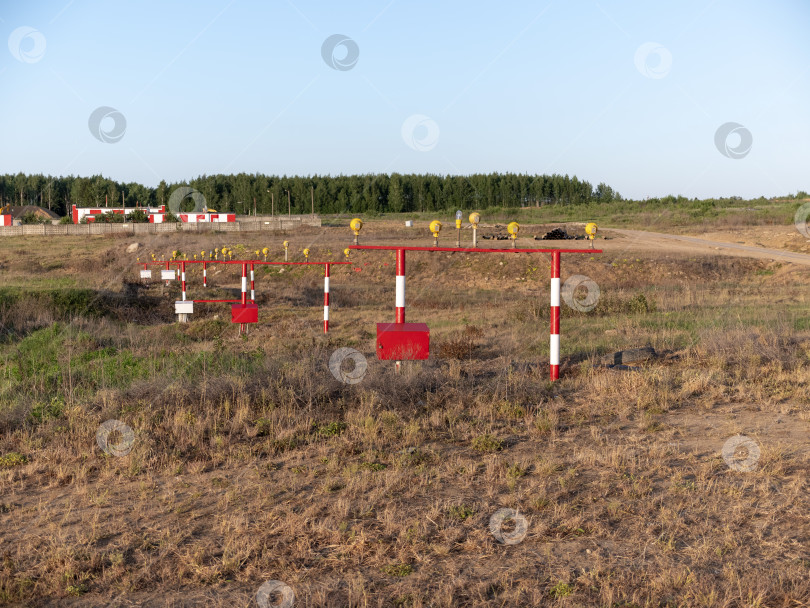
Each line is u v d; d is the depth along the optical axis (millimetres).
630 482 5277
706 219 70375
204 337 18172
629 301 20656
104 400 7953
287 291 32938
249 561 4062
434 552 4137
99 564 4039
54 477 5754
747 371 9398
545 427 6918
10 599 3623
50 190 128875
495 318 19453
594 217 85125
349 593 3584
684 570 3826
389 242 56094
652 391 8211
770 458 5730
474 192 129000
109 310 23062
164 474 5781
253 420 7375
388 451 6332
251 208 129500
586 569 3889
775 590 3576
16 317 20125
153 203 125312
